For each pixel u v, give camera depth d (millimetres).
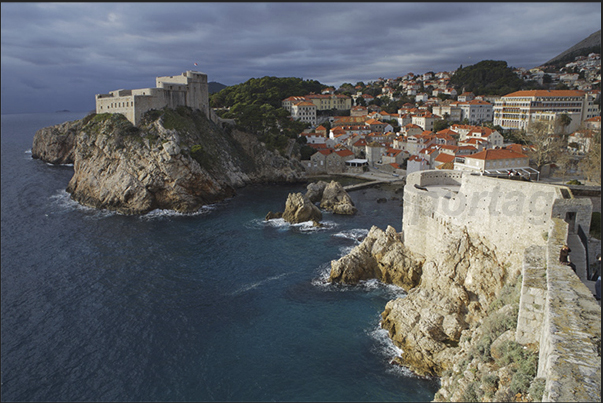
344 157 150500
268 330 46344
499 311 30891
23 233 80812
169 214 98000
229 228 85062
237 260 66875
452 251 46125
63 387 38375
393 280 56406
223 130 145750
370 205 102312
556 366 13484
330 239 76250
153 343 44688
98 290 56875
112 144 106875
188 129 122000
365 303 51656
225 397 36344
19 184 124438
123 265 65312
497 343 26797
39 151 173500
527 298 22953
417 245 55125
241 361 41094
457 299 43188
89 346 44375
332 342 43562
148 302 53375
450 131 162125
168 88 127125
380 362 40062
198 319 49156
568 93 165625
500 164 93062
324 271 61594
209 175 111062
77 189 108938
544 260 25703
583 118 165375
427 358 38844
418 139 153125
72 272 62750
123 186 100625
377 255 58562
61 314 50688
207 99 145125
